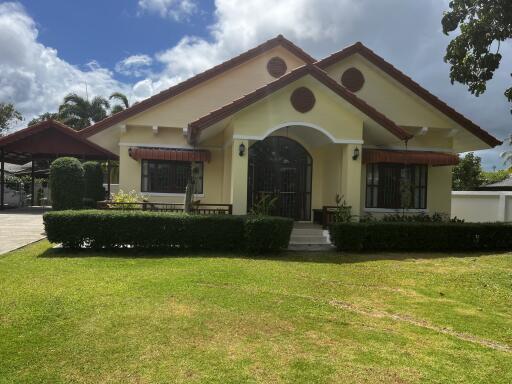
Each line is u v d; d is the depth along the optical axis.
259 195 19.78
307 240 16.58
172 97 19.56
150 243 13.98
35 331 6.59
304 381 5.24
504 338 6.96
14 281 9.65
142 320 7.14
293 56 20.78
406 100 20.38
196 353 5.95
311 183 20.30
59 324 6.90
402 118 20.31
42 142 30.41
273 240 13.80
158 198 19.72
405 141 17.59
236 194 16.20
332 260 13.27
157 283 9.55
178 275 10.38
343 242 14.90
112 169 45.31
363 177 20.00
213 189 20.09
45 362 5.60
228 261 12.45
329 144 18.34
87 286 9.23
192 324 7.03
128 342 6.25
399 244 15.60
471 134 20.84
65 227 13.70
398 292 9.66
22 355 5.78
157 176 19.86
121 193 18.34
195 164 19.70
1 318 7.13
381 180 20.12
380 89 20.19
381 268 12.20
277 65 20.56
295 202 20.19
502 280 11.00
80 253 13.47
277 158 20.08
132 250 14.03
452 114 20.30
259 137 16.30
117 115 18.95
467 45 13.86
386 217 18.89
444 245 15.88
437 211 20.73
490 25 13.41
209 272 10.78
